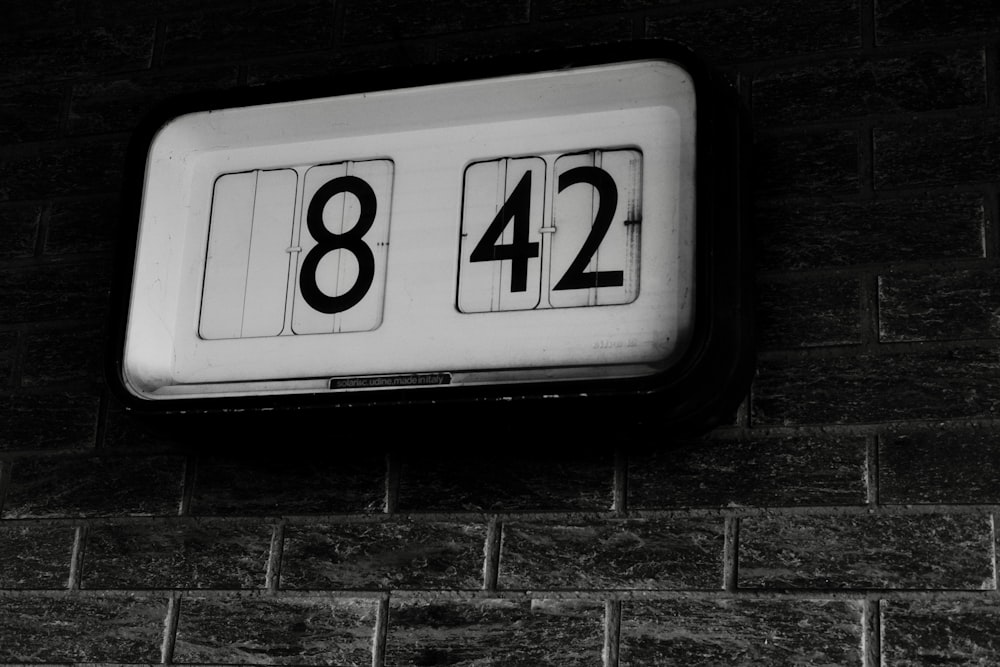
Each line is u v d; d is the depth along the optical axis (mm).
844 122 1344
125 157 1580
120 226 1416
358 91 1396
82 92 1646
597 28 1473
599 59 1312
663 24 1446
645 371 1218
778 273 1306
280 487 1384
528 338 1272
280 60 1584
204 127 1456
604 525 1270
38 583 1415
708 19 1432
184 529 1395
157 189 1438
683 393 1174
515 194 1330
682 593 1225
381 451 1365
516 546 1286
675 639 1210
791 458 1239
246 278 1394
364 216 1378
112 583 1394
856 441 1229
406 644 1281
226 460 1413
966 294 1247
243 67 1597
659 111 1308
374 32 1559
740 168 1275
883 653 1152
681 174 1275
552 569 1268
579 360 1249
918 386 1229
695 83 1277
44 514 1447
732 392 1220
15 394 1512
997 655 1128
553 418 1234
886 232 1290
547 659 1238
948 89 1323
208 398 1317
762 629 1191
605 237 1284
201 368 1372
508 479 1314
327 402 1275
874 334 1259
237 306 1385
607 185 1302
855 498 1211
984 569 1156
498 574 1281
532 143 1343
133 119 1616
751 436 1257
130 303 1383
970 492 1185
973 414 1207
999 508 1173
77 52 1670
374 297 1342
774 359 1275
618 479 1283
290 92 1420
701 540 1237
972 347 1229
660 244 1262
